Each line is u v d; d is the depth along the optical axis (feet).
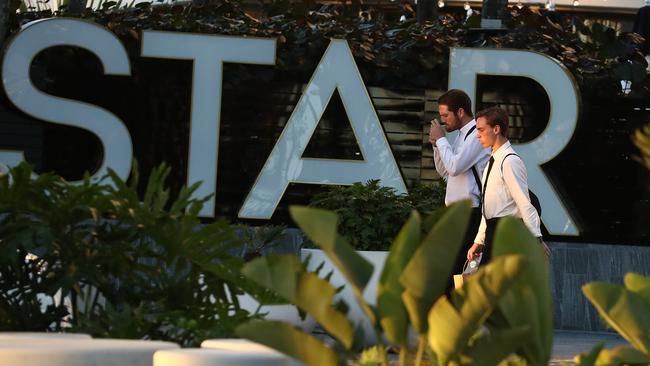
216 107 78.23
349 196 63.10
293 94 80.02
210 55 78.23
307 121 78.74
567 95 77.97
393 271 20.61
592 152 80.64
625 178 80.59
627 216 80.48
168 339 32.50
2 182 32.71
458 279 58.13
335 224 20.12
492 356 19.89
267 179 78.64
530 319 20.45
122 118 79.25
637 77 79.92
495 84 80.53
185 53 78.18
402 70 80.23
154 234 33.55
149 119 79.30
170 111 79.51
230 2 81.87
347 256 20.61
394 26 81.61
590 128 80.74
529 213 55.11
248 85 79.87
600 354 23.30
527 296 20.45
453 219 19.49
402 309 20.61
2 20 75.72
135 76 79.30
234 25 79.97
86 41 76.84
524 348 20.66
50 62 78.38
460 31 81.25
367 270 20.66
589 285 23.53
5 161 77.66
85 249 33.50
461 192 59.52
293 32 79.61
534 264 20.79
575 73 80.23
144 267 33.99
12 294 33.53
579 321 77.97
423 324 20.29
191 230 33.42
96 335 31.22
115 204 33.47
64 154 79.00
